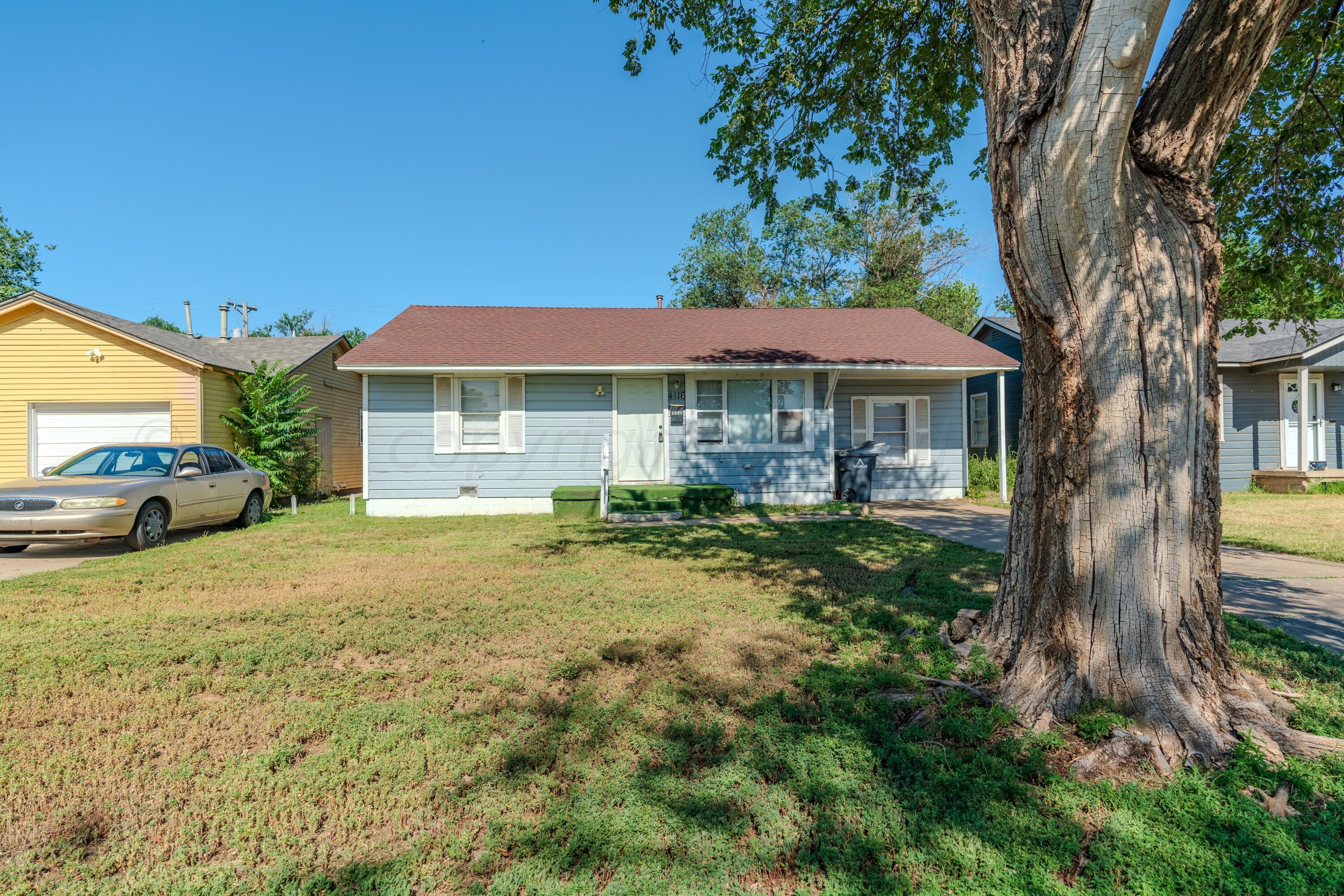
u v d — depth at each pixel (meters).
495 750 3.02
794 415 13.36
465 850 2.33
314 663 4.25
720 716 3.36
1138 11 2.63
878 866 2.21
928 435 14.99
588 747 3.04
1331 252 5.62
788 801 2.57
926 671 3.80
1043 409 3.38
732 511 12.47
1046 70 3.13
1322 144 5.61
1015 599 3.71
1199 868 2.14
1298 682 3.73
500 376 12.75
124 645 4.58
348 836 2.42
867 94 7.43
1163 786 2.62
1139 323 3.05
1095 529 3.12
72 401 13.24
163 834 2.45
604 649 4.41
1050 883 2.10
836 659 4.20
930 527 10.41
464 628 4.95
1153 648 3.04
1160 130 3.19
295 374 16.95
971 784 2.63
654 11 6.90
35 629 4.95
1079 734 2.95
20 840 2.42
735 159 7.61
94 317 13.30
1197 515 3.12
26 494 8.13
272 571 7.20
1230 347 15.91
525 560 7.75
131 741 3.12
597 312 16.44
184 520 9.56
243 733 3.22
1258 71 3.02
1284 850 2.22
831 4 6.68
